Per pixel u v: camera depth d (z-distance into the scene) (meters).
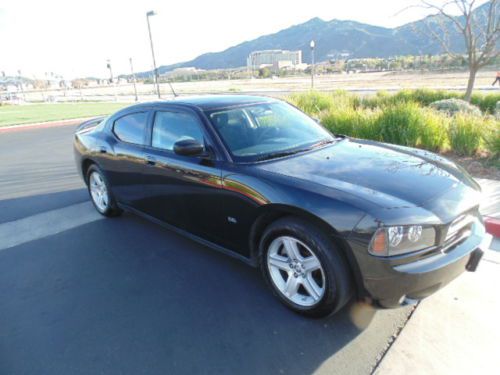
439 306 2.82
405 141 6.93
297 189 2.63
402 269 2.30
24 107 35.47
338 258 2.48
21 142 12.93
